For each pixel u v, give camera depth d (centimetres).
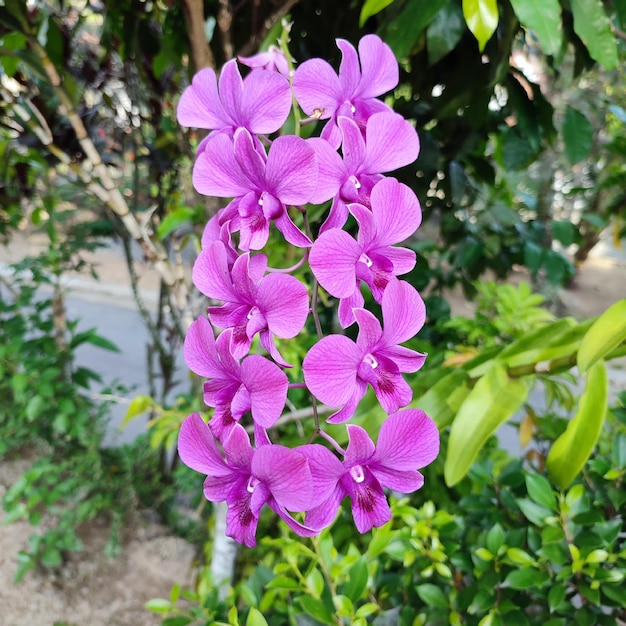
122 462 126
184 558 118
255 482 30
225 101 33
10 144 80
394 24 47
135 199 95
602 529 52
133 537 122
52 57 64
